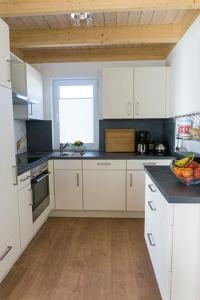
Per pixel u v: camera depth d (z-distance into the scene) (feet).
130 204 10.55
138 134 11.85
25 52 11.97
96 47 11.64
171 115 10.52
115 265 7.22
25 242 7.66
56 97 12.63
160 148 10.85
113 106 11.12
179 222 4.60
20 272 6.95
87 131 12.74
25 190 7.67
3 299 5.91
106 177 10.49
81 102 12.59
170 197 4.53
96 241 8.69
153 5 6.30
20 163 8.29
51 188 10.68
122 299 5.86
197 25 7.09
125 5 6.31
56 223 10.32
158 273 5.75
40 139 12.52
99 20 8.54
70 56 12.00
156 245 5.97
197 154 7.93
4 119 6.22
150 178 6.64
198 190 4.99
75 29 9.09
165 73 10.87
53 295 6.03
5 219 6.25
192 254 4.69
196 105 7.23
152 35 9.02
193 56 7.48
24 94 9.71
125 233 9.29
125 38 9.05
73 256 7.73
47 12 6.51
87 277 6.70
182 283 4.78
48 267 7.18
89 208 10.73
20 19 8.30
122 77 10.97
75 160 10.50
